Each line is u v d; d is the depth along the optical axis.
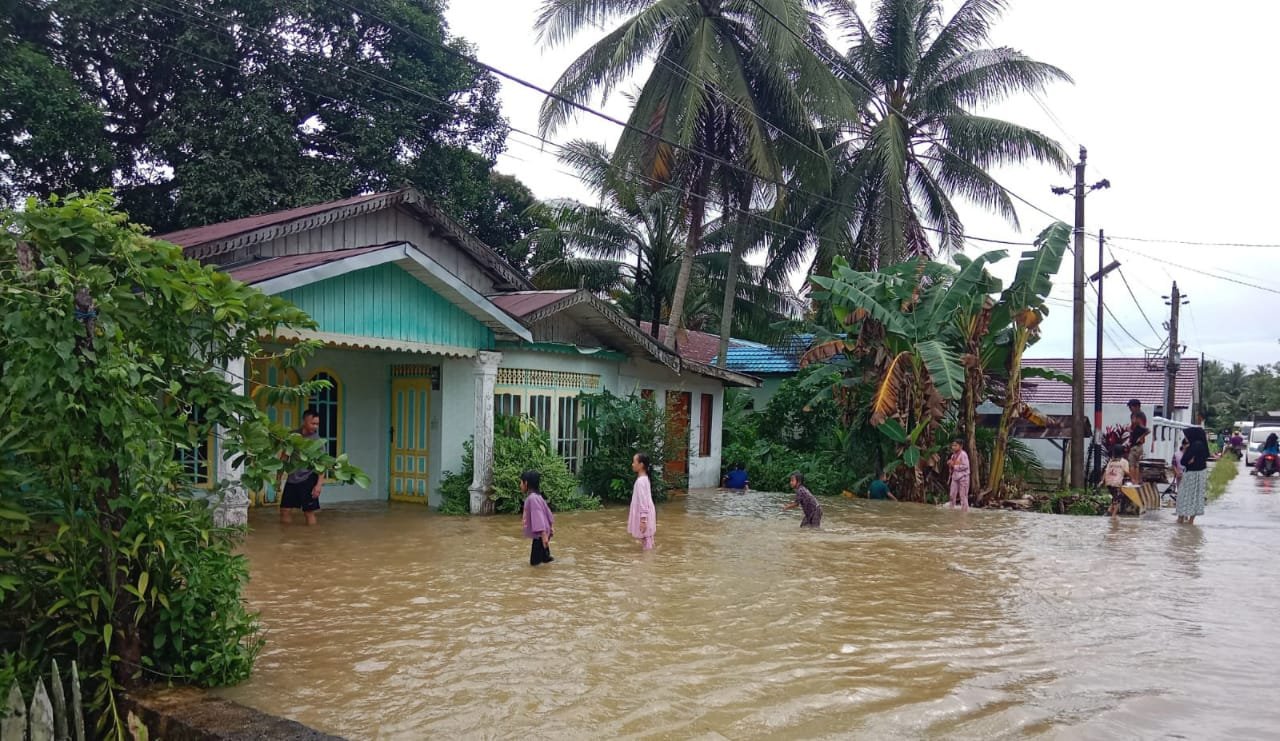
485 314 13.62
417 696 5.53
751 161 20.14
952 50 24.11
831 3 24.34
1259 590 9.53
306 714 5.18
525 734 4.92
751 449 23.30
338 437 14.58
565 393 16.14
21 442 4.53
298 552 10.45
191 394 5.27
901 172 22.27
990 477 19.88
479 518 13.41
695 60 18.89
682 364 18.27
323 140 20.97
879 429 19.73
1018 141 22.45
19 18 17.81
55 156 17.53
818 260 24.02
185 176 18.33
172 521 5.06
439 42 21.69
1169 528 15.49
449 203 21.98
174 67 19.17
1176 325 32.47
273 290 10.59
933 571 10.38
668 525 14.05
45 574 5.00
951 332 19.72
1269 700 5.72
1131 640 7.28
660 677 5.99
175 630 5.33
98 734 4.86
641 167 19.97
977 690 5.82
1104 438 24.00
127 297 4.95
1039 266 19.17
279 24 19.53
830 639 7.10
